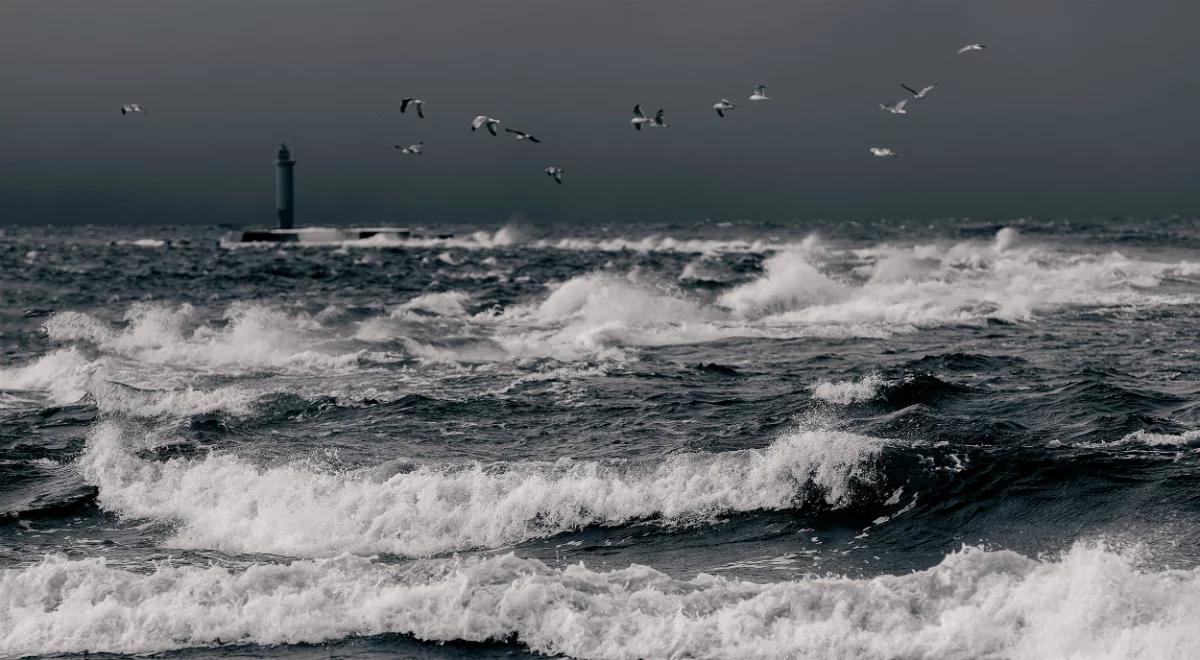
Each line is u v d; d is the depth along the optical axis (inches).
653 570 1668.3
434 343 4099.4
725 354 3885.3
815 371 3459.6
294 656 1482.5
